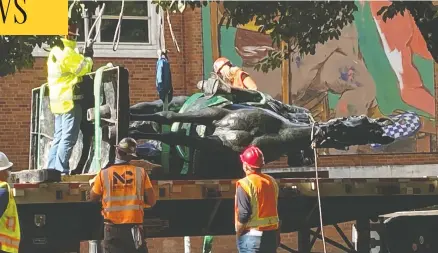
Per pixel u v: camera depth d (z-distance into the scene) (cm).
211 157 1067
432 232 1149
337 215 1098
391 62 1928
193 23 1838
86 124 1054
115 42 1137
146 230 993
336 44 1898
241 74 1155
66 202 912
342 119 1059
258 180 875
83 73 1033
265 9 1228
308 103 1883
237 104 1066
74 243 972
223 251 1809
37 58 1753
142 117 1015
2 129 1753
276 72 1864
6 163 796
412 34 1931
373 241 1129
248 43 1847
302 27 1239
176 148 1078
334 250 1800
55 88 1036
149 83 1836
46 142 1146
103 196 873
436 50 1155
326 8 1241
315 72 1886
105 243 871
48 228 930
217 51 1839
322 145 1059
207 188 964
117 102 955
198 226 1020
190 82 1834
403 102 1931
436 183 1091
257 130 1026
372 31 1919
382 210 1113
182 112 1052
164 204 993
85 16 1189
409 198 1122
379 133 1072
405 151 1922
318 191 989
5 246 781
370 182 1053
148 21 1844
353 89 1906
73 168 1070
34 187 898
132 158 896
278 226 890
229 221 1040
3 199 775
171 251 1794
